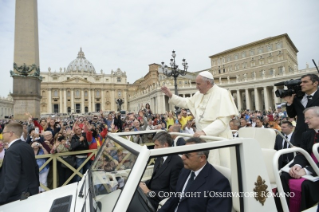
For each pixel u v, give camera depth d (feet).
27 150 10.24
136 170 4.97
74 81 310.45
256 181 5.98
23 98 40.70
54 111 301.63
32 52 41.63
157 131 10.96
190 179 7.04
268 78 157.07
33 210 7.29
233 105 9.74
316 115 8.58
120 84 338.34
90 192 6.75
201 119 10.77
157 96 185.98
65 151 15.57
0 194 9.10
